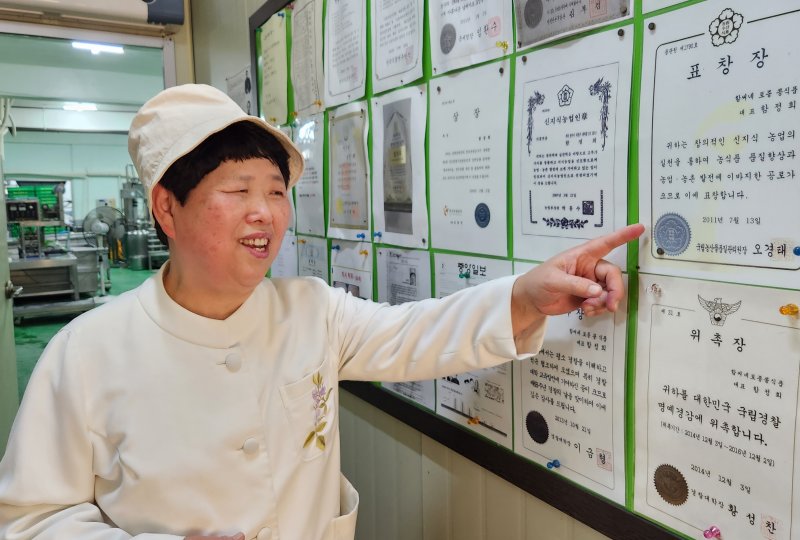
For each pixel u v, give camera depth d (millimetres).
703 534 634
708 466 624
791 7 516
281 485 745
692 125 607
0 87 6070
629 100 671
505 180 861
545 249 804
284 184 730
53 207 6078
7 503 700
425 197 1044
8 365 2410
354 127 1260
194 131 648
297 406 778
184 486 696
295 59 1523
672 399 656
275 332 817
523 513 915
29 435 713
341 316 893
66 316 5957
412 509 1215
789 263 534
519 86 821
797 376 537
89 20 2434
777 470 560
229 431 718
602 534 770
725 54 571
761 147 547
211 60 2350
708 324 610
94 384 724
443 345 790
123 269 8000
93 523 690
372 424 1343
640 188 668
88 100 6840
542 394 841
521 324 749
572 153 749
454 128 956
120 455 700
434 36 982
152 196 698
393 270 1166
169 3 2457
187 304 773
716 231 593
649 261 667
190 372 729
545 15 768
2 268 2379
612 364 726
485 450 955
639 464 704
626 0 663
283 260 1730
